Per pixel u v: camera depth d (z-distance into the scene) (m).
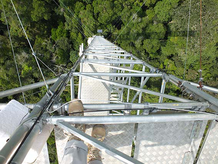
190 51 17.30
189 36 17.23
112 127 2.44
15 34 16.86
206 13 16.14
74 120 1.86
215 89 3.02
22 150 1.28
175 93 18.69
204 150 2.57
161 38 18.78
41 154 2.32
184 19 17.03
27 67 16.88
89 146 2.30
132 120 1.91
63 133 2.30
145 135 2.47
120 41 19.44
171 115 1.97
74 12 18.34
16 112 1.75
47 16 16.88
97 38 13.92
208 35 16.66
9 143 1.27
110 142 2.52
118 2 17.59
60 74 3.56
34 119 1.63
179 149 2.60
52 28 18.41
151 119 1.93
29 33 17.47
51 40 18.83
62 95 17.91
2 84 16.41
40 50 18.12
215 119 2.06
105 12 17.23
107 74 4.27
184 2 17.09
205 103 2.28
